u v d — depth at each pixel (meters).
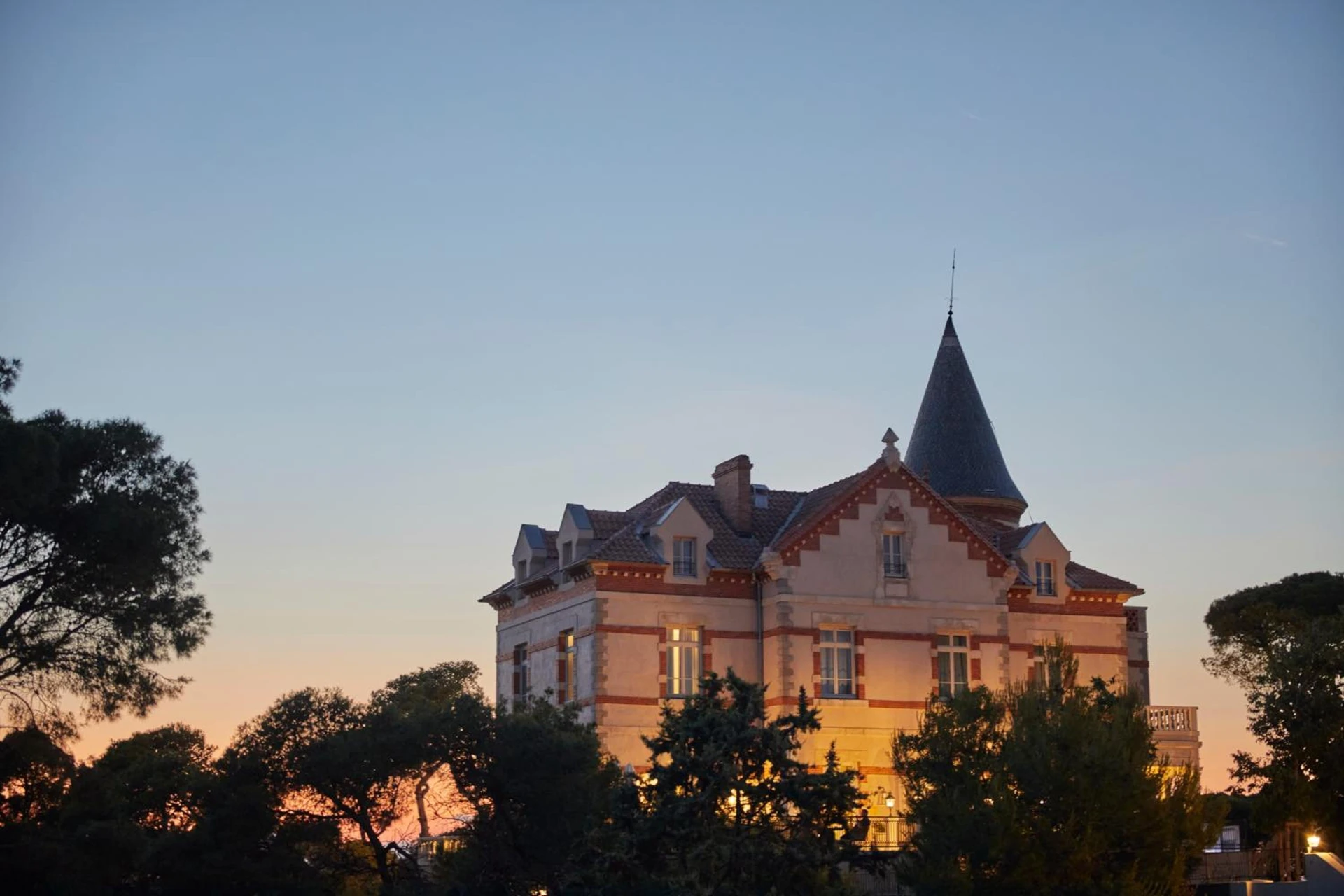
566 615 56.56
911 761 46.94
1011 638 59.75
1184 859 44.44
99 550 45.19
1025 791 43.78
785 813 41.06
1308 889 48.28
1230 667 92.12
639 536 56.16
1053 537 61.41
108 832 42.47
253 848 44.50
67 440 46.31
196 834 43.97
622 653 53.94
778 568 55.00
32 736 43.91
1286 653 56.84
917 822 45.56
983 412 74.25
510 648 61.81
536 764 45.56
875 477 56.94
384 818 46.25
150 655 46.50
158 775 48.75
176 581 47.44
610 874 40.44
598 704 53.28
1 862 41.94
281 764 45.72
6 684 45.75
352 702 47.09
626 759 53.06
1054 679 47.69
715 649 55.12
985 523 66.62
